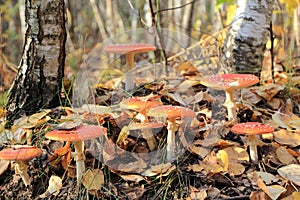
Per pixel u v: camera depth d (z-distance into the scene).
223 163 1.10
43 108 1.30
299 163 1.15
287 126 1.23
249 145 1.16
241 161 1.13
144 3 3.03
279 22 2.22
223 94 1.34
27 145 1.12
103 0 3.34
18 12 3.28
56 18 1.27
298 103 1.41
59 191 1.08
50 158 1.13
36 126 1.19
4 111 1.35
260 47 1.40
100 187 1.06
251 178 1.08
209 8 3.33
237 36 1.40
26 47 1.29
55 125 1.16
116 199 1.05
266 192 1.01
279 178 1.08
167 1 2.87
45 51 1.28
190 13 2.37
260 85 1.46
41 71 1.29
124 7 3.55
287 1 1.66
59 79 1.32
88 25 3.18
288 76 1.50
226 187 1.07
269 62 1.67
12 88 1.33
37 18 1.26
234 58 1.42
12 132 1.20
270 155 1.16
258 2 1.39
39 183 1.11
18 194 1.10
